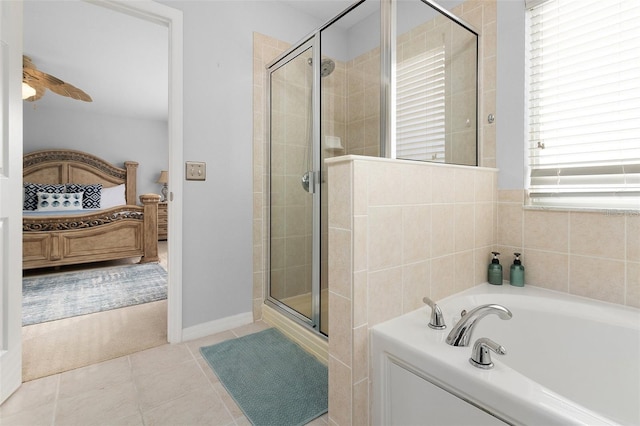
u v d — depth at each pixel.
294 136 2.13
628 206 1.39
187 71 2.03
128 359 1.79
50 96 4.74
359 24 1.68
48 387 1.52
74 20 2.76
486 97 1.86
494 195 1.80
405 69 1.52
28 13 2.65
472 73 1.85
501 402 0.80
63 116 5.42
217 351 1.88
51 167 5.19
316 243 1.90
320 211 1.90
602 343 1.25
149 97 4.84
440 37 1.67
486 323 1.37
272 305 2.31
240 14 2.26
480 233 1.70
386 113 1.48
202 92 2.09
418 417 1.02
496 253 1.73
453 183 1.52
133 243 4.23
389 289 1.23
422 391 1.00
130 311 2.56
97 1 1.75
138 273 3.74
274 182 2.34
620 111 1.41
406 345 1.04
